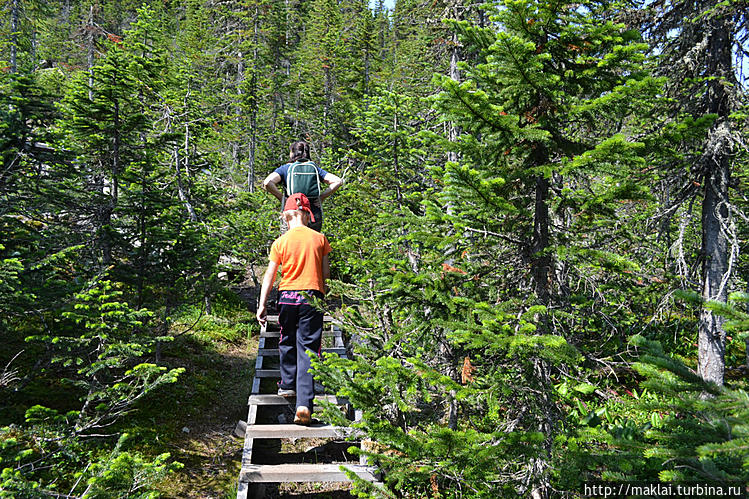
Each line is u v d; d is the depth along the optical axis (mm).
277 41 25844
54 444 3832
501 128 3260
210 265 7180
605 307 3758
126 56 8375
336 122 22250
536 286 3693
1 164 5484
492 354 3363
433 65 11211
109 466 3168
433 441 2725
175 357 7312
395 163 8922
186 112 10758
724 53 7188
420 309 3678
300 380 4082
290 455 5039
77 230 6672
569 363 2844
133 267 6289
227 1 26875
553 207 3568
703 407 2002
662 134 3070
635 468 2986
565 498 3031
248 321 9961
